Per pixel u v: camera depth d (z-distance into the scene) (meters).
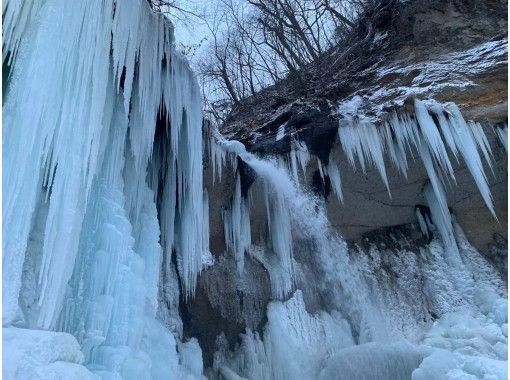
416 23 9.41
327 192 7.30
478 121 6.39
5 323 2.56
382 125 6.91
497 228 6.61
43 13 3.33
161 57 5.38
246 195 7.33
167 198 6.01
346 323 6.93
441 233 6.95
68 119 3.37
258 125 9.37
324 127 7.32
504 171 6.36
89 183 3.56
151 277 4.96
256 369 6.37
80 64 3.58
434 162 6.67
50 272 3.00
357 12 13.52
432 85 7.45
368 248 7.43
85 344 3.34
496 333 5.55
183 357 5.69
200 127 6.17
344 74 10.24
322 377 6.15
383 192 7.10
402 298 6.88
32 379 2.26
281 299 6.99
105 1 4.08
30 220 2.94
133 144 4.86
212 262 6.85
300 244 7.29
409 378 5.52
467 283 6.48
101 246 3.88
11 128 2.91
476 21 8.60
